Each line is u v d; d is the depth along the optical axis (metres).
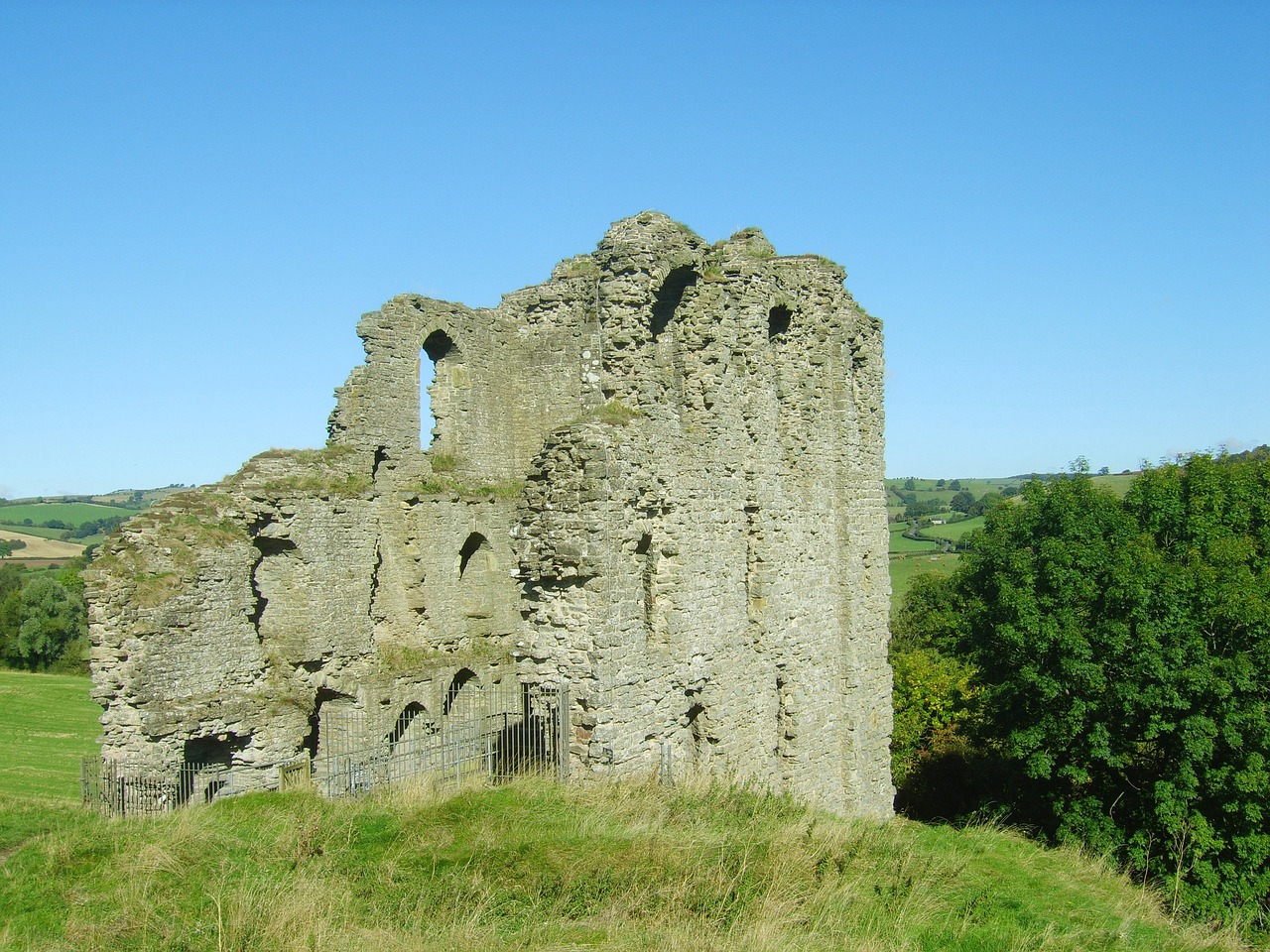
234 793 20.55
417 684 25.86
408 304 26.45
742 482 19.19
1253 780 19.92
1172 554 25.56
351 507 24.86
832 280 21.92
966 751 34.41
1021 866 15.59
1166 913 17.09
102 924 9.91
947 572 72.06
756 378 19.58
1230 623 21.50
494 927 9.56
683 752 17.34
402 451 26.28
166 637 20.33
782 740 20.09
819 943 9.74
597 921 9.84
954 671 39.03
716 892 10.44
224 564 21.62
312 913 9.77
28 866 11.85
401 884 10.62
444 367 27.83
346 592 24.62
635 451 16.14
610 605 15.27
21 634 68.12
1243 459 30.12
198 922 9.76
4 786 27.44
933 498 164.50
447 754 18.31
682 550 17.31
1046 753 23.42
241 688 21.81
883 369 24.08
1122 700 21.75
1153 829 22.00
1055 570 24.06
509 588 28.91
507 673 28.42
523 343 29.31
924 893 11.91
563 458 15.38
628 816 13.02
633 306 17.22
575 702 15.16
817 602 21.17
